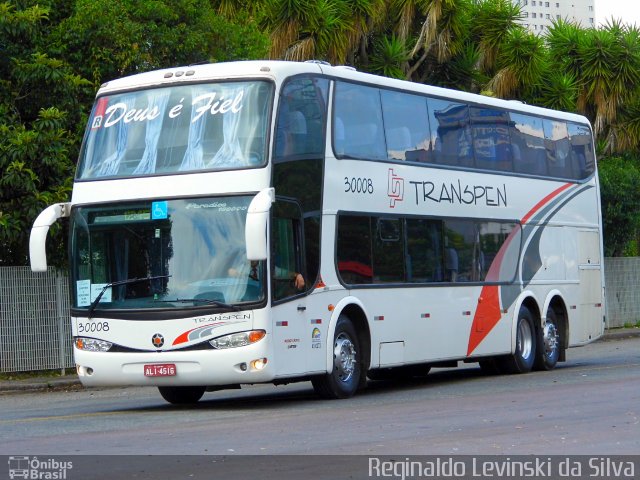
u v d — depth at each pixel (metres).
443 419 13.12
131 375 15.46
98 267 15.91
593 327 24.08
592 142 24.56
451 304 19.42
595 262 24.27
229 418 14.13
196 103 15.95
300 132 16.09
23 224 22.23
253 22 27.67
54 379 22.02
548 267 22.50
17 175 21.77
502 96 36.28
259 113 15.59
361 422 13.06
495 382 19.47
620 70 37.25
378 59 34.97
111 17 24.19
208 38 25.77
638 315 37.16
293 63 16.22
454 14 35.59
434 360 18.98
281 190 15.57
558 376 20.25
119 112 16.44
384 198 17.86
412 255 18.47
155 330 15.34
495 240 20.81
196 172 15.58
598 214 24.55
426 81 37.28
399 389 18.73
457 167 19.89
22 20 23.03
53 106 23.30
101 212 16.03
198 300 15.24
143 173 15.89
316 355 16.11
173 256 15.50
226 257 15.27
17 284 22.38
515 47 36.09
